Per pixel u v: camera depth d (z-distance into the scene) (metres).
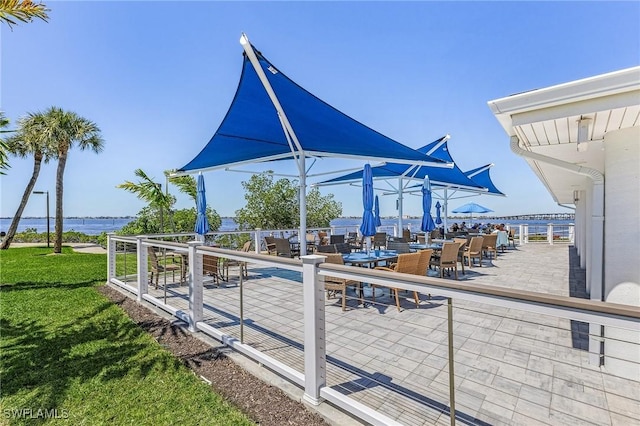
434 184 11.27
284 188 16.27
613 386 2.60
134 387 2.89
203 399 2.68
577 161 4.33
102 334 4.16
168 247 4.73
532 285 6.27
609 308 1.31
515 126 2.61
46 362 3.39
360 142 5.65
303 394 2.63
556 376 2.77
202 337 3.92
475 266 8.46
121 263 10.60
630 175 2.66
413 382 2.73
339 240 10.09
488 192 13.42
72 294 6.29
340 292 5.86
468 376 2.80
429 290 1.92
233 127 5.87
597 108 2.23
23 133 14.33
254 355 3.18
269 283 6.75
